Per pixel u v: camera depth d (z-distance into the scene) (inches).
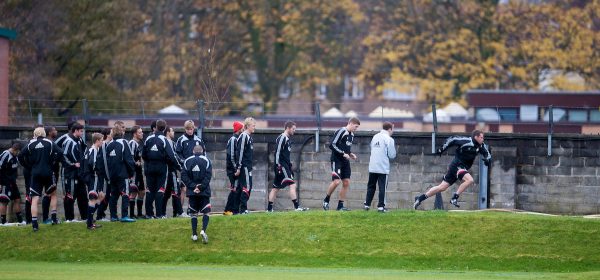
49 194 3681.1
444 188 3747.5
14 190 3998.5
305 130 4623.5
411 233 3452.3
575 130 5191.9
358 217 3563.0
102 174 3624.5
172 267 3184.1
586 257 3307.1
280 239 3449.8
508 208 4500.5
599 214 4471.0
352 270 3152.1
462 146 3683.6
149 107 7824.8
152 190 3777.1
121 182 3654.0
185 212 4549.7
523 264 3277.6
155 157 3747.5
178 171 4163.4
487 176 4510.3
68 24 7416.3
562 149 4490.7
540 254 3326.8
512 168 4498.0
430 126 6077.8
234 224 3550.7
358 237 3442.4
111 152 3631.9
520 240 3395.7
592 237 3398.1
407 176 4559.5
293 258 3346.5
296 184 4618.6
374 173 3681.1
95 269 3061.0
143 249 3442.4
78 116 5418.3
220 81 7372.1
